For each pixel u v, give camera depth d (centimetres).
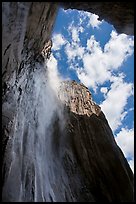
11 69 1041
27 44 1197
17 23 951
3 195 956
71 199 1458
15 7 897
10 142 1077
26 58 1263
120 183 1694
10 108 1073
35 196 1166
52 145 1767
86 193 1594
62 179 1564
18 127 1208
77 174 1700
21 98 1256
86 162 1792
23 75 1262
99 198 1608
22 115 1281
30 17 1046
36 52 1447
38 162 1398
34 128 1512
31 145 1387
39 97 1675
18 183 1052
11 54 1000
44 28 1314
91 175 1727
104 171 1753
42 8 1084
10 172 1034
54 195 1345
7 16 881
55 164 1636
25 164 1198
